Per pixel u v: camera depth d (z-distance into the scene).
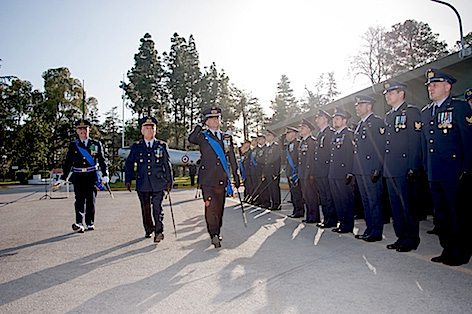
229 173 6.00
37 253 5.40
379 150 5.73
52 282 4.05
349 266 4.43
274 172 10.24
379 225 5.89
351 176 6.39
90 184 7.27
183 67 42.47
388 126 5.41
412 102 10.13
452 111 4.47
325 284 3.80
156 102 40.31
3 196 17.50
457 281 3.83
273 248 5.45
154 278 4.11
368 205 5.99
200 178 5.92
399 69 37.72
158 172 6.35
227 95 47.94
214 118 6.14
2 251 5.57
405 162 5.16
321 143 7.22
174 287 3.80
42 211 10.72
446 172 4.44
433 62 8.78
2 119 41.94
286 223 7.80
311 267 4.41
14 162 42.69
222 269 4.40
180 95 42.56
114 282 4.00
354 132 6.42
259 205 10.95
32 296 3.63
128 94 40.06
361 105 6.00
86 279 4.13
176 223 7.96
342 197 6.59
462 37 11.62
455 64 8.66
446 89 4.59
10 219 9.09
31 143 42.50
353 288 3.67
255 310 3.19
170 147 42.94
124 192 18.89
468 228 4.46
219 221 5.89
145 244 5.89
